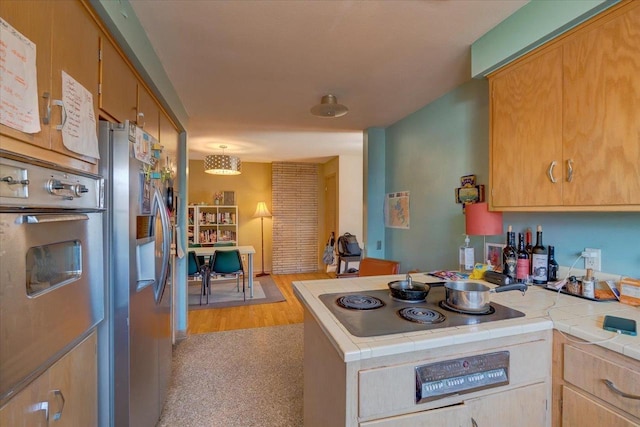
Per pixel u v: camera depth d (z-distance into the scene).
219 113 3.14
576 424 1.06
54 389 0.98
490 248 2.13
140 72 1.71
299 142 4.57
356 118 3.30
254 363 2.57
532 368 1.12
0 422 0.76
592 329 1.04
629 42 1.15
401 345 0.94
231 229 6.56
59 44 0.99
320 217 6.86
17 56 0.80
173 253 2.68
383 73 2.24
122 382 1.34
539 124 1.51
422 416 0.98
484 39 1.76
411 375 0.97
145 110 1.88
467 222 2.01
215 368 2.48
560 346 1.11
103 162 1.31
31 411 0.87
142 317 1.52
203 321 3.60
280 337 3.12
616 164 1.20
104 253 1.31
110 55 1.37
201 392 2.14
